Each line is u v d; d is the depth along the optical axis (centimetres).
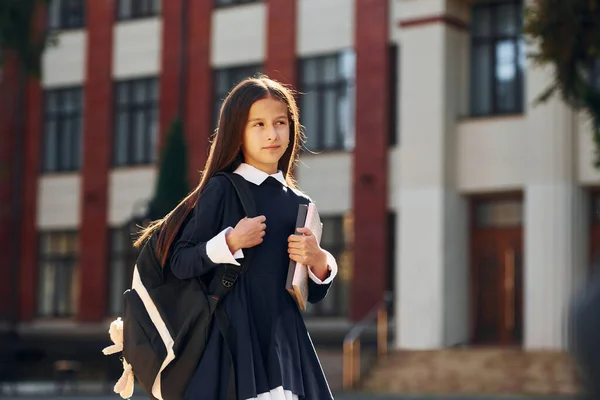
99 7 4641
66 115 4719
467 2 3500
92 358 4475
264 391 529
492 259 3488
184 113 4369
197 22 4362
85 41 4672
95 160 4606
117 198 4547
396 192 3822
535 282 3281
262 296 545
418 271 3422
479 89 3488
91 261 4572
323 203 3962
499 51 3466
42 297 4697
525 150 3347
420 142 3450
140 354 531
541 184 3306
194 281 537
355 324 3809
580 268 3275
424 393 3095
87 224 4603
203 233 543
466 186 3447
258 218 530
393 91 3884
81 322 4559
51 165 4738
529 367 3077
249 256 545
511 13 3456
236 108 557
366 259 3841
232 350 532
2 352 4550
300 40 4069
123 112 4569
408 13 3484
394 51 3894
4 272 4709
